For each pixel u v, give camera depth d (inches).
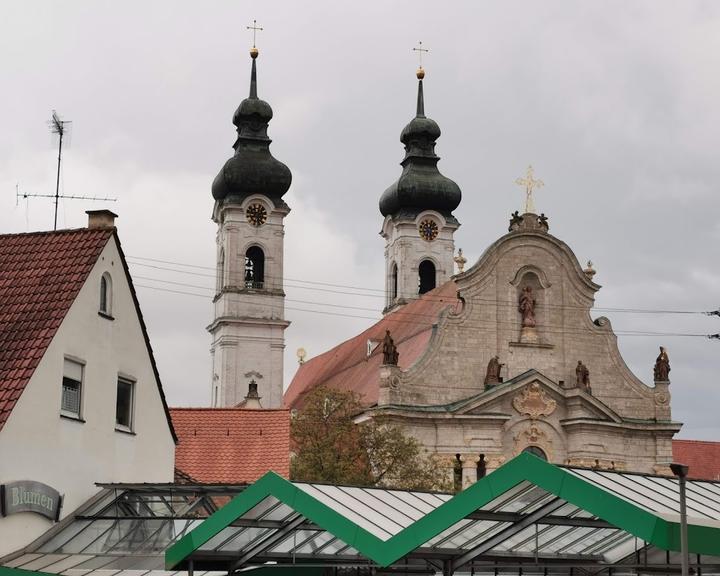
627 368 4623.5
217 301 6215.6
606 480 1421.0
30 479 1711.4
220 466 2642.7
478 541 1517.0
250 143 6254.9
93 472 1870.1
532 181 4618.6
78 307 1846.7
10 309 1818.4
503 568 1670.8
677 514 1323.8
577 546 1649.9
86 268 1859.0
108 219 2016.5
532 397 4399.6
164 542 1674.5
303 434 3624.5
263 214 6181.1
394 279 6456.7
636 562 1620.3
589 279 4621.1
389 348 4335.6
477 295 4475.9
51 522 1759.4
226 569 1590.8
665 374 4633.4
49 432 1761.8
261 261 6186.0
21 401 1696.6
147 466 2044.8
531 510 1444.4
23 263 1899.6
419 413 4244.6
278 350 6102.4
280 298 6131.9
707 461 5054.1
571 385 4542.3
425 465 3806.6
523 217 4574.3
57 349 1785.2
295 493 1408.7
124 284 1994.3
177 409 2748.5
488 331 4468.5
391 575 1720.0
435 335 4397.1
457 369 4407.0
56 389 1782.7
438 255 6363.2
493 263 4505.4
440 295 5007.4
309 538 1600.6
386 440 3732.8
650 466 4549.7
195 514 1831.9
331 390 3698.3
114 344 1955.0
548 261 4584.2
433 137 6466.5
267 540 1547.7
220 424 2723.9
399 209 6417.3
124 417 2004.2
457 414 4269.2
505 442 4357.8
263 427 2719.0
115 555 1668.3
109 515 1817.2
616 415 4463.6
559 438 4429.1
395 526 1435.8
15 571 1630.2
